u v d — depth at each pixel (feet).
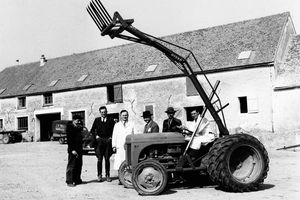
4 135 112.98
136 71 99.04
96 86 103.96
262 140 72.18
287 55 86.02
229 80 83.92
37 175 39.19
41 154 68.49
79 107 107.24
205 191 26.94
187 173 29.99
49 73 122.42
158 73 93.81
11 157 63.87
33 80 123.03
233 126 82.64
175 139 27.99
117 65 106.01
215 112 28.78
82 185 31.83
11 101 122.72
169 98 91.71
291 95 76.38
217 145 26.55
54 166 47.98
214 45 92.32
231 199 23.52
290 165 41.24
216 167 25.93
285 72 81.00
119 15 26.76
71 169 31.68
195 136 28.17
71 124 32.22
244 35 90.63
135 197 25.55
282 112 77.46
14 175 39.50
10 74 134.92
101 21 27.37
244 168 27.22
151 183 26.35
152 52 103.09
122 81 98.48
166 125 32.96
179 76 90.33
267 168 26.91
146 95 95.25
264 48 83.35
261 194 25.07
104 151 33.63
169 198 24.61
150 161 26.55
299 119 75.10
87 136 66.49
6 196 27.37
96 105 103.91
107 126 33.53
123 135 32.63
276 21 90.17
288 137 69.46
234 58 84.94
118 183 31.96
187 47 96.02
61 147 84.74
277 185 28.63
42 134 118.11
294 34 92.48
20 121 121.29
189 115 90.27
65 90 110.11
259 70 80.59
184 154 27.25
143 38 27.27
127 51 109.70
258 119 79.97
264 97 79.71
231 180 25.85
